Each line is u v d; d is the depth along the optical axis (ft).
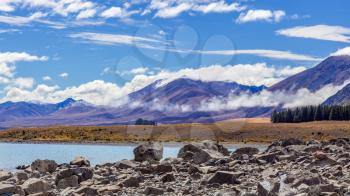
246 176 89.40
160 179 92.17
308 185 70.74
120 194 74.84
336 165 99.09
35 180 78.79
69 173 91.35
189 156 134.72
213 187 78.95
